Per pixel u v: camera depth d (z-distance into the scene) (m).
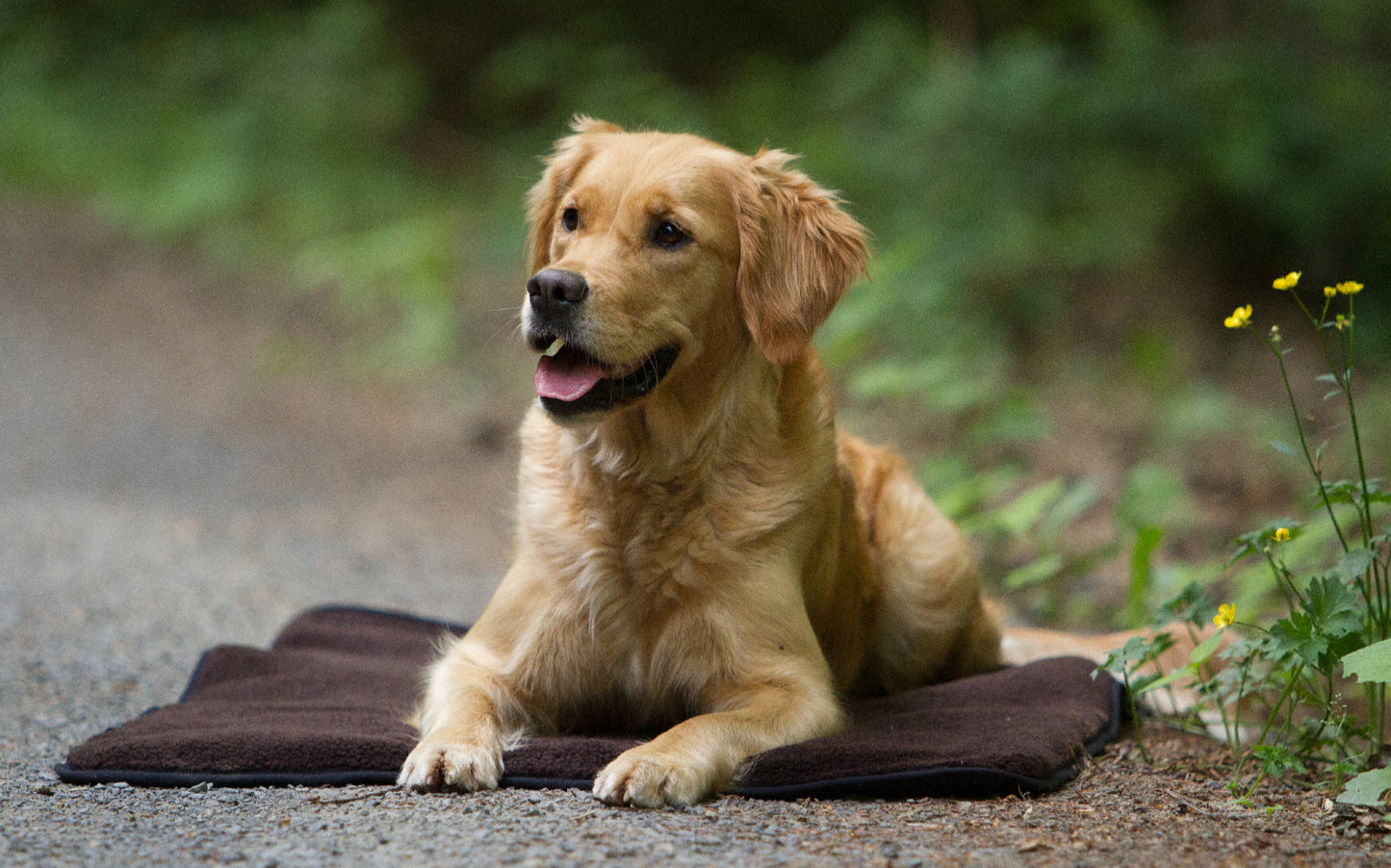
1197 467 8.82
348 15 18.89
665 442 3.81
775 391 4.05
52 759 3.63
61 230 17.22
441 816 3.02
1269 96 14.12
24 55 20.64
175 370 12.45
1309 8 15.25
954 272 12.05
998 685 4.39
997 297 12.41
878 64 15.16
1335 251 14.42
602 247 3.78
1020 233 12.55
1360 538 5.61
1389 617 3.63
